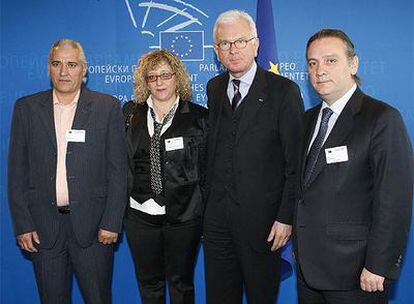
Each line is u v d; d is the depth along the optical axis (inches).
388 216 73.6
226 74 107.6
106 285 107.4
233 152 99.2
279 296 138.2
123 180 103.9
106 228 102.2
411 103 130.8
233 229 100.9
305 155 85.0
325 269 79.9
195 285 138.8
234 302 108.1
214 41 100.8
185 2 133.4
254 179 98.0
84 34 134.7
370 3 130.0
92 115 102.1
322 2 131.3
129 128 107.7
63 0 134.3
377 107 77.1
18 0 134.3
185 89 107.7
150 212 105.6
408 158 74.9
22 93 136.1
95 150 101.9
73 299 140.1
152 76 104.3
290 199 96.9
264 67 127.3
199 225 107.7
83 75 103.7
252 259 100.8
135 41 134.6
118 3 134.1
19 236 102.0
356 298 79.5
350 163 77.1
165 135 105.1
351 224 78.0
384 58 130.6
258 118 97.9
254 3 132.2
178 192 105.0
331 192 78.7
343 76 78.1
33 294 140.4
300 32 132.4
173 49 134.4
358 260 78.0
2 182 137.9
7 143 137.2
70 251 104.4
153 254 108.2
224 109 101.7
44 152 100.5
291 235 97.6
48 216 101.9
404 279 134.2
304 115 91.0
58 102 102.6
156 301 110.3
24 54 135.3
